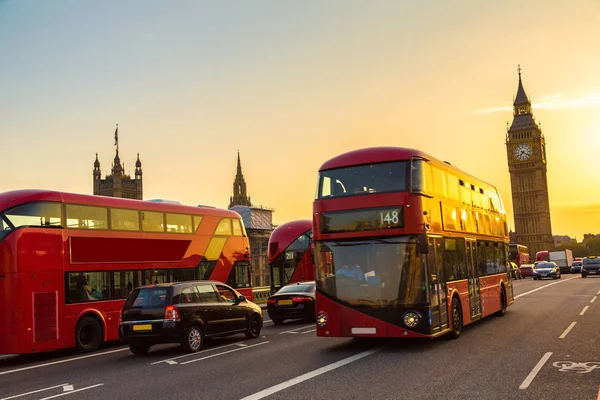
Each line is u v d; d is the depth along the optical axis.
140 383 11.21
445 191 15.97
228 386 10.30
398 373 10.84
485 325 18.61
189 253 22.42
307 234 33.00
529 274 76.44
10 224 16.34
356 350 14.33
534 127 184.62
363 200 14.07
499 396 8.66
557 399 8.39
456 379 10.03
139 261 20.08
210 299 16.84
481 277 18.72
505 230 23.41
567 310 22.53
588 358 11.71
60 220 17.55
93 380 11.96
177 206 22.41
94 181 165.50
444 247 15.23
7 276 16.12
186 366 13.15
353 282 13.89
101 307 18.31
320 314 14.06
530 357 12.02
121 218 19.67
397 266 13.65
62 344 16.97
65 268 17.41
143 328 15.47
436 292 14.08
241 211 123.50
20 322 15.99
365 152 14.55
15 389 11.49
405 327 13.41
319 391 9.47
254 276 120.75
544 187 187.25
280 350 15.02
